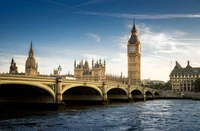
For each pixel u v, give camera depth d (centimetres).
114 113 7462
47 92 7769
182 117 6756
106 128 4856
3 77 5916
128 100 14400
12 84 6444
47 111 7500
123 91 14262
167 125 5347
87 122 5534
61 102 7806
